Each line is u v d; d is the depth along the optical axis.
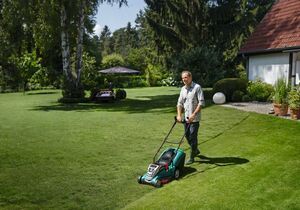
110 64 63.72
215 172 6.86
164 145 9.62
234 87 18.38
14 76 36.69
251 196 5.59
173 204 5.56
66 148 9.54
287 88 12.37
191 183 6.42
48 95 30.91
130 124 13.09
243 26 31.55
